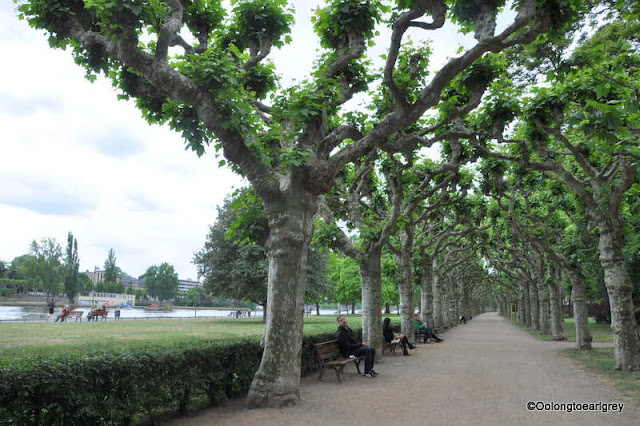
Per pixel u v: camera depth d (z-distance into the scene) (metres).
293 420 7.08
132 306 118.56
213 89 8.46
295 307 8.38
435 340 23.92
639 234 17.31
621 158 11.52
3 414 4.80
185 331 24.20
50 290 105.06
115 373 5.96
